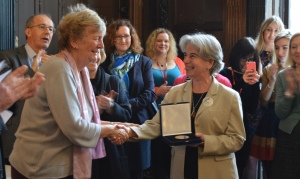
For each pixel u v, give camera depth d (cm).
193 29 545
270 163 322
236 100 219
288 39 321
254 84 308
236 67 329
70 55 196
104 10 567
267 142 321
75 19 195
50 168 187
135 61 343
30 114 192
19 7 450
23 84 144
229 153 216
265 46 369
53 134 189
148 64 350
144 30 557
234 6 488
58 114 183
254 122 336
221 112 217
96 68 268
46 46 340
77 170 191
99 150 222
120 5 567
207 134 217
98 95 272
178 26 556
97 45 197
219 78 307
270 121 321
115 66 336
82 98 198
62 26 198
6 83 141
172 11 561
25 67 147
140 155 323
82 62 200
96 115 213
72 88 188
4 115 156
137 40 351
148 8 560
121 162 258
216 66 225
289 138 278
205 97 221
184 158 220
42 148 188
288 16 501
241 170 319
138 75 339
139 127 230
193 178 219
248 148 315
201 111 218
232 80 328
